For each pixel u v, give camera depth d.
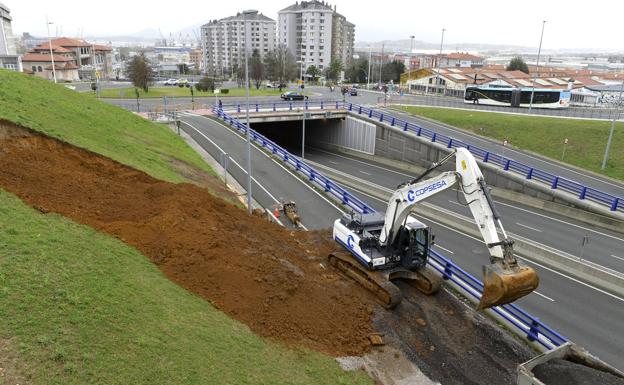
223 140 40.94
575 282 22.36
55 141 19.41
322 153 57.34
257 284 14.35
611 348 16.98
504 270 11.62
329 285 16.86
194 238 15.55
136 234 14.58
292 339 12.74
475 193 13.20
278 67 115.12
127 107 57.47
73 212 14.54
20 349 8.41
